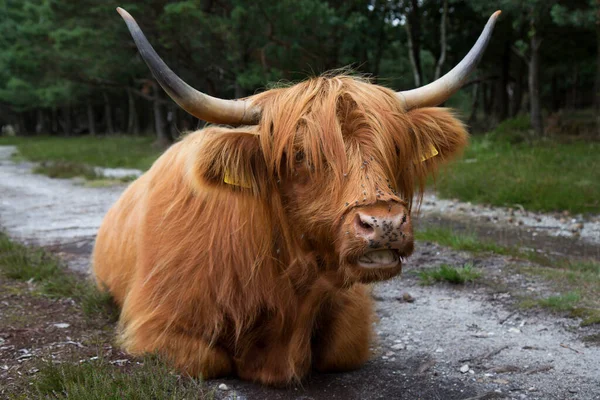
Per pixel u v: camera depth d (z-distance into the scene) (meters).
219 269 3.30
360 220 2.60
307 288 3.25
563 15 15.41
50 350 3.78
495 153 15.66
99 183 15.75
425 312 4.95
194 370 3.36
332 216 2.79
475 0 17.41
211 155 2.94
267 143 3.01
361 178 2.72
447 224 9.22
